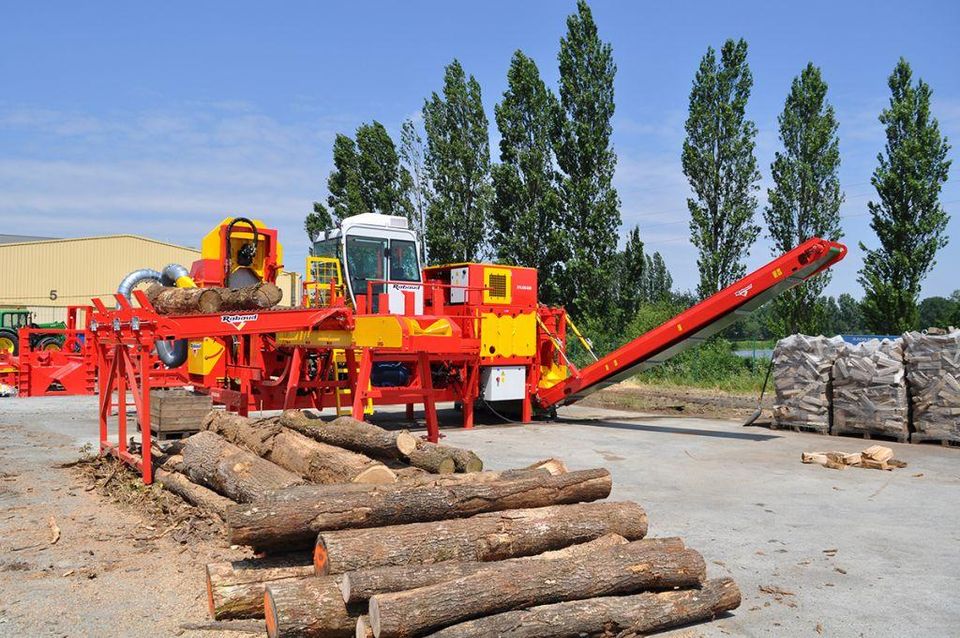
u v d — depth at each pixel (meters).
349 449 7.05
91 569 5.32
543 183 28.78
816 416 12.93
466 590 3.91
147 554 5.68
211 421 8.34
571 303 28.42
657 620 4.32
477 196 31.95
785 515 7.18
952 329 12.37
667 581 4.55
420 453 6.28
